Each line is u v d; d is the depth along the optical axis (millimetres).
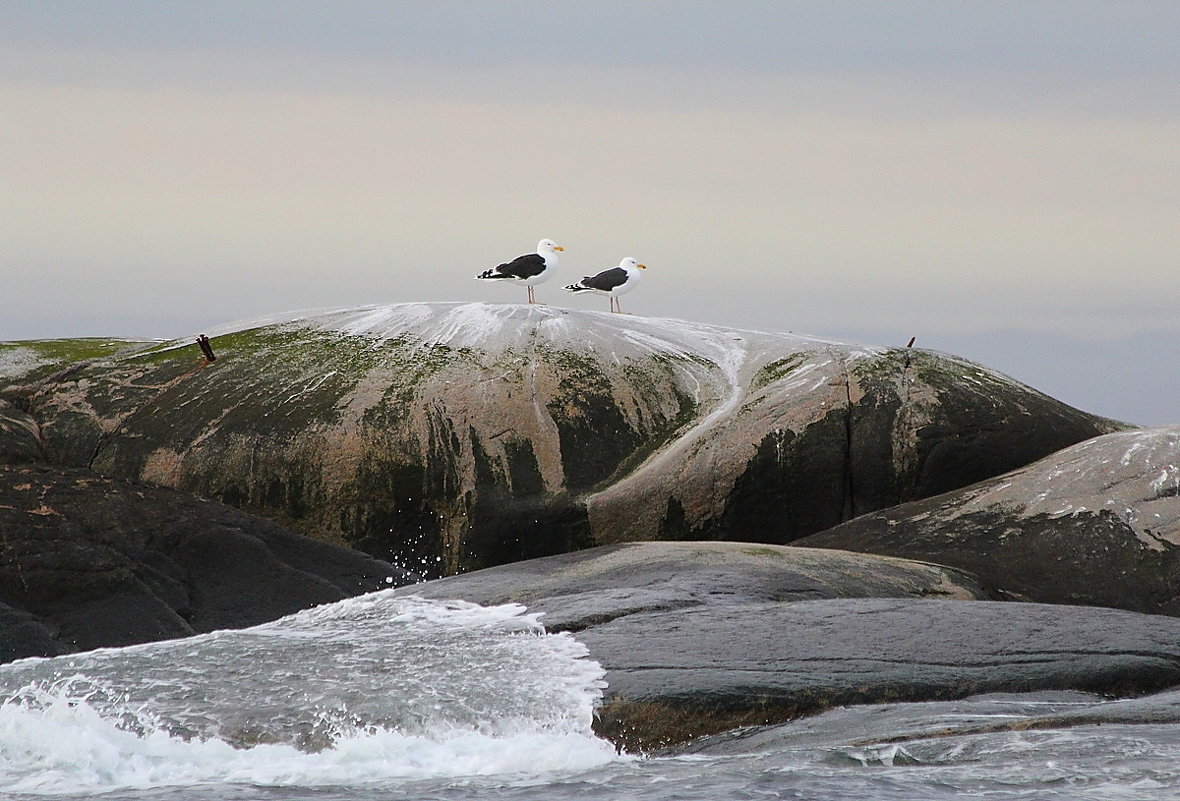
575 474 72812
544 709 38938
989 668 40344
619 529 71375
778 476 72250
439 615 48656
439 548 71812
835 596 50625
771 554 54812
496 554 71562
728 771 34062
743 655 41469
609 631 44469
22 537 62625
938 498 67375
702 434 72812
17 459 72688
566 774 34938
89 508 65375
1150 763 32875
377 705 38875
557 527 71438
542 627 45844
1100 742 34562
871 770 33562
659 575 51656
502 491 72062
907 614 44906
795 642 42406
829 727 37031
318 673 41594
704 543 57625
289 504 72188
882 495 72562
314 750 37156
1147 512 61844
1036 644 42031
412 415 73188
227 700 39688
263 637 45844
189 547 65438
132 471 73250
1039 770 32781
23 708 39531
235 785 34562
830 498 72375
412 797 32938
